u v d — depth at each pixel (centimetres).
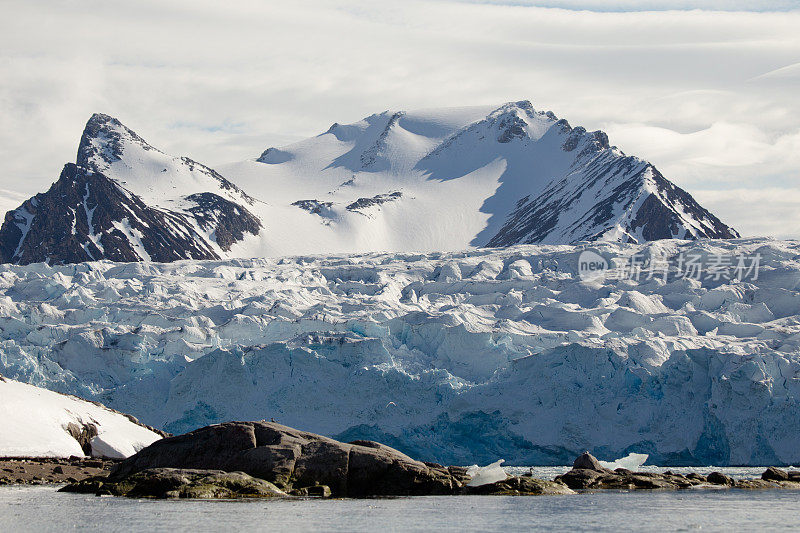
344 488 11481
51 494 11688
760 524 10050
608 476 13462
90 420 15525
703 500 12012
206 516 10131
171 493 11100
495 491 12162
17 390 15188
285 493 11244
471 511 10744
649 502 11719
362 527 9656
